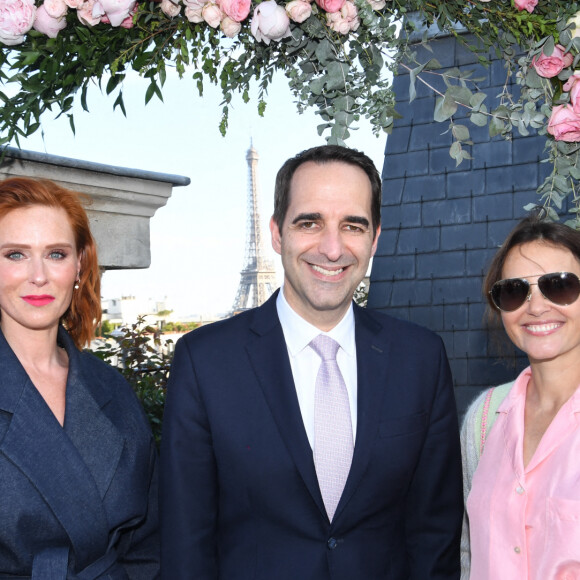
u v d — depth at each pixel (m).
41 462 2.09
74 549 2.11
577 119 2.35
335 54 2.31
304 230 2.28
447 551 2.40
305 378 2.37
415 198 7.06
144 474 2.40
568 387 2.15
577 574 1.89
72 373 2.30
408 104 7.16
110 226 4.24
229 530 2.27
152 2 2.23
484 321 2.45
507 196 6.59
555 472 2.01
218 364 2.33
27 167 3.65
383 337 2.46
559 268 2.12
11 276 2.12
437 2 2.30
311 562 2.17
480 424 2.38
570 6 2.29
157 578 2.46
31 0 2.09
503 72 6.32
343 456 2.26
